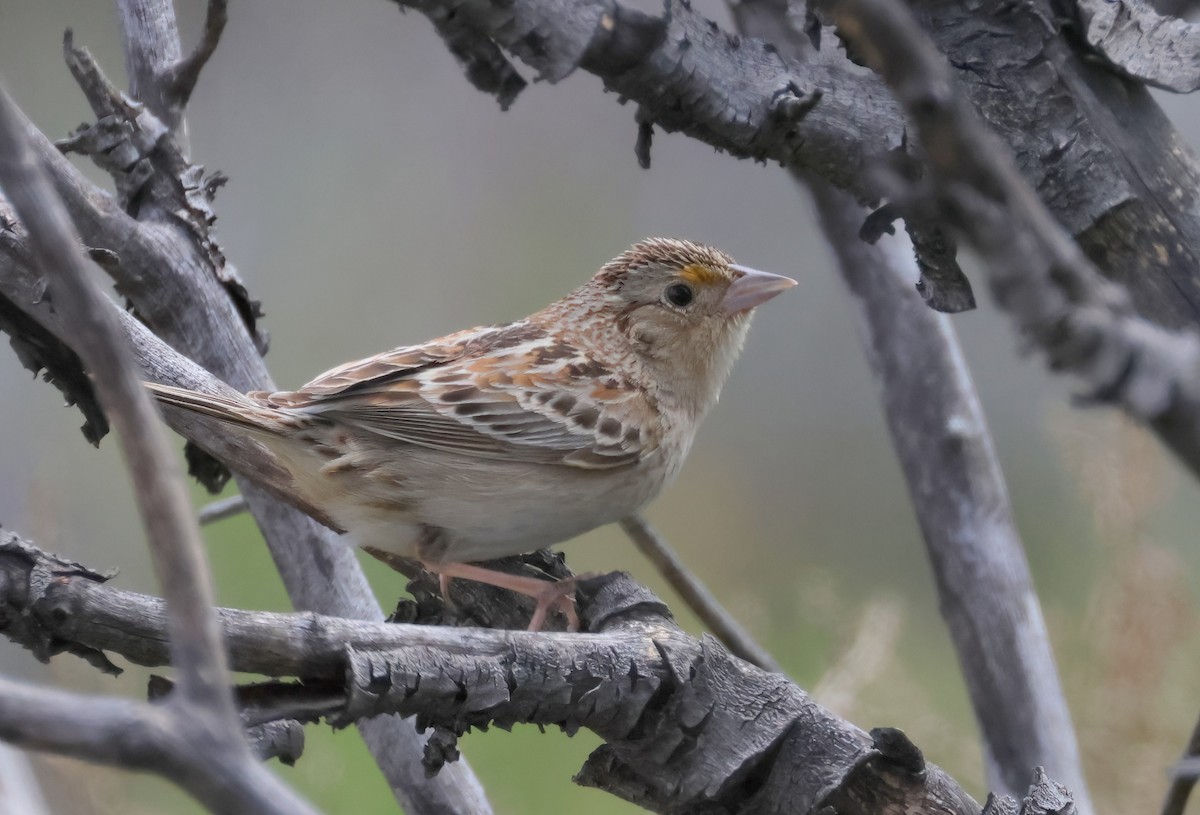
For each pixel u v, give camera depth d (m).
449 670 5.25
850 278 9.02
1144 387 3.39
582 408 8.41
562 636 5.64
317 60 19.03
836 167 5.75
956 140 3.16
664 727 5.85
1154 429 3.55
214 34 8.31
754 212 19.25
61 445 15.74
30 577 4.92
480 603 8.12
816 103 5.56
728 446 18.78
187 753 3.06
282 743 5.83
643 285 9.04
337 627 5.14
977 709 8.64
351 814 11.10
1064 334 3.32
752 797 6.01
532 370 8.48
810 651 14.12
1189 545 13.45
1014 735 8.48
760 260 19.28
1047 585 15.03
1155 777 10.04
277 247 18.56
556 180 19.20
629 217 19.14
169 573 3.21
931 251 5.82
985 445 8.81
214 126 18.73
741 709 5.96
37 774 9.98
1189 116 14.91
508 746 12.63
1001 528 8.72
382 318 18.33
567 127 19.25
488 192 19.12
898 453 8.92
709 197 19.27
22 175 3.32
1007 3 5.35
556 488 8.25
